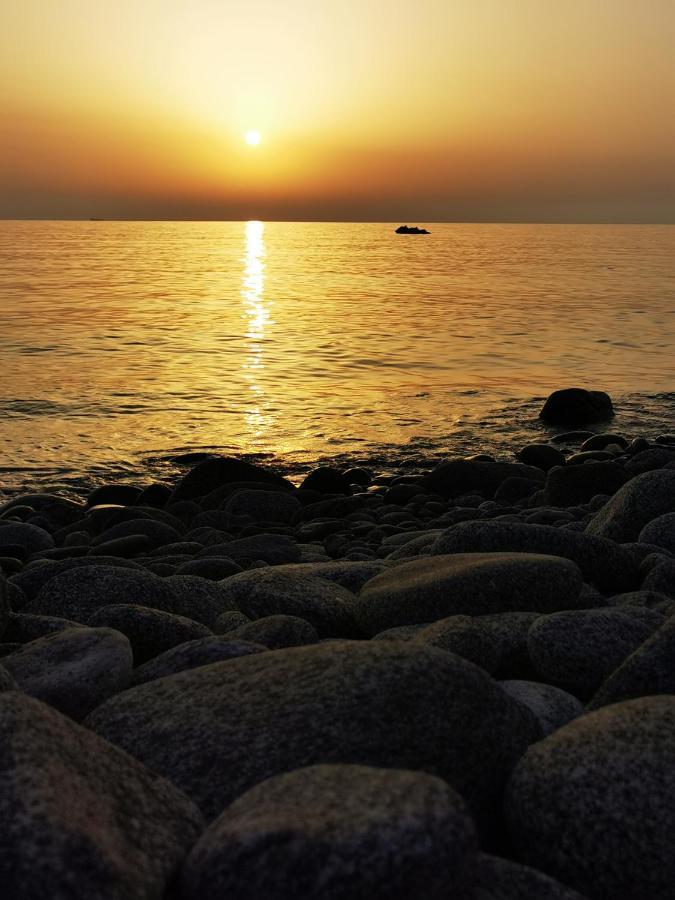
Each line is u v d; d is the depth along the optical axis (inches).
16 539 333.4
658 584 180.7
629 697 116.5
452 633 130.7
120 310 1359.5
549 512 301.6
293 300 1562.5
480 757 97.0
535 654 133.3
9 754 79.2
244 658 114.6
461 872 70.3
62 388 740.7
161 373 818.8
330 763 93.5
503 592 159.3
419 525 339.3
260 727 99.2
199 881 72.3
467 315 1302.9
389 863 68.1
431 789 74.9
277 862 69.9
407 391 750.5
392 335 1083.9
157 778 90.7
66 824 72.1
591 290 1770.4
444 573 166.2
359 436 604.1
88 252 3794.3
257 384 773.3
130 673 128.0
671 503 235.8
